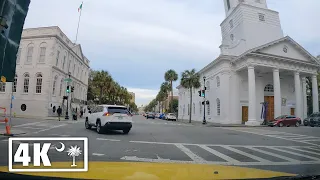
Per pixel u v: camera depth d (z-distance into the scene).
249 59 35.72
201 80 50.22
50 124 21.94
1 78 10.09
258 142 14.28
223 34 50.62
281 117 32.56
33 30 38.94
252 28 42.03
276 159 9.02
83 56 56.00
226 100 38.06
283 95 42.09
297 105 38.69
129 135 15.58
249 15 42.41
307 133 21.14
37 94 37.50
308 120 33.69
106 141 12.38
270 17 43.62
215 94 42.00
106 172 2.02
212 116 43.06
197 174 2.11
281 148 12.09
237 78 38.97
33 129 16.67
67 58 44.59
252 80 35.44
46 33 38.44
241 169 2.53
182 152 9.97
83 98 58.34
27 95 37.75
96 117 16.77
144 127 23.09
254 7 42.91
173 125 28.95
